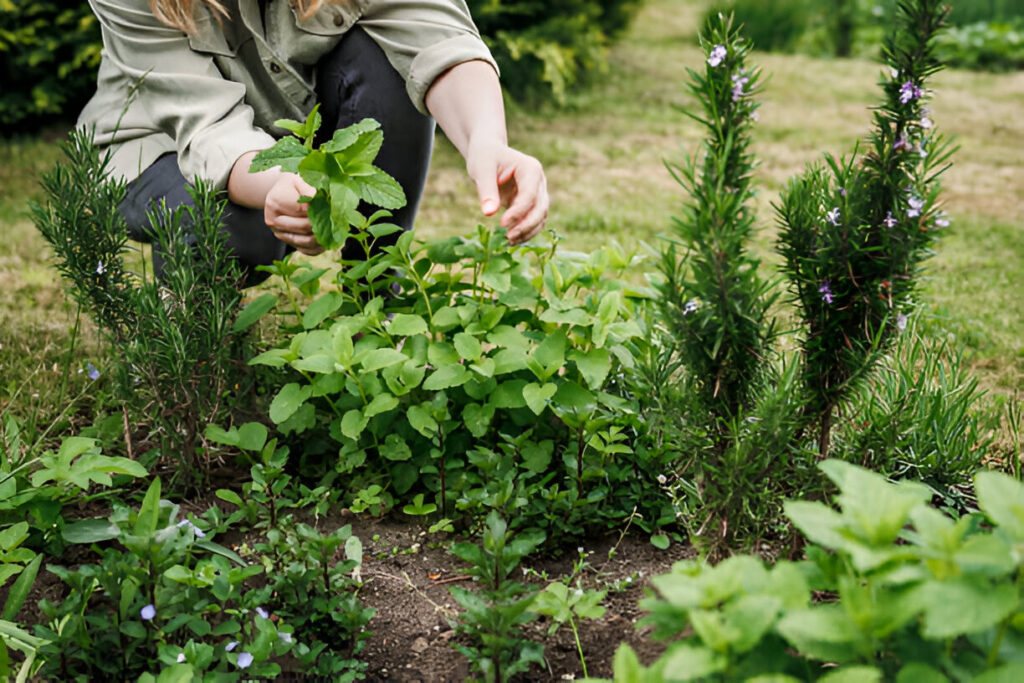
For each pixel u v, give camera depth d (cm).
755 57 808
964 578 95
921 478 187
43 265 330
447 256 200
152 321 185
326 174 171
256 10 216
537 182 182
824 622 95
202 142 198
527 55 622
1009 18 881
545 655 153
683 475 175
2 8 492
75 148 191
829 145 523
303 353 190
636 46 830
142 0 204
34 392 227
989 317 296
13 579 165
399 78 217
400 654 156
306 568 157
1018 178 479
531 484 193
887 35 142
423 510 182
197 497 191
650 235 374
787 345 238
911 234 143
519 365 182
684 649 98
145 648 148
